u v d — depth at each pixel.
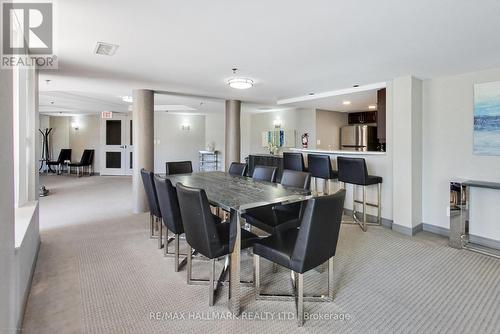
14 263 1.62
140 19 2.21
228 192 2.71
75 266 2.82
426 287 2.49
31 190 3.05
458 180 3.59
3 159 1.25
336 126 8.21
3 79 1.26
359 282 2.57
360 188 4.74
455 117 3.78
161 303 2.21
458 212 3.45
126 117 9.98
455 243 3.45
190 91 5.27
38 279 2.54
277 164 6.61
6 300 1.34
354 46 2.78
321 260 2.04
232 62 3.36
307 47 2.83
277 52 2.98
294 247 2.00
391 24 2.28
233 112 6.29
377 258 3.11
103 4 1.98
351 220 4.57
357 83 4.47
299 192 2.71
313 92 5.33
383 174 4.34
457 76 3.76
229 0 1.92
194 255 3.11
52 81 4.41
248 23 2.28
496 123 3.43
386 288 2.47
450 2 1.92
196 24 2.30
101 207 5.36
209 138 10.40
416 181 4.01
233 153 6.32
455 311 2.13
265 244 2.17
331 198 1.96
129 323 1.95
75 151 10.50
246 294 2.37
